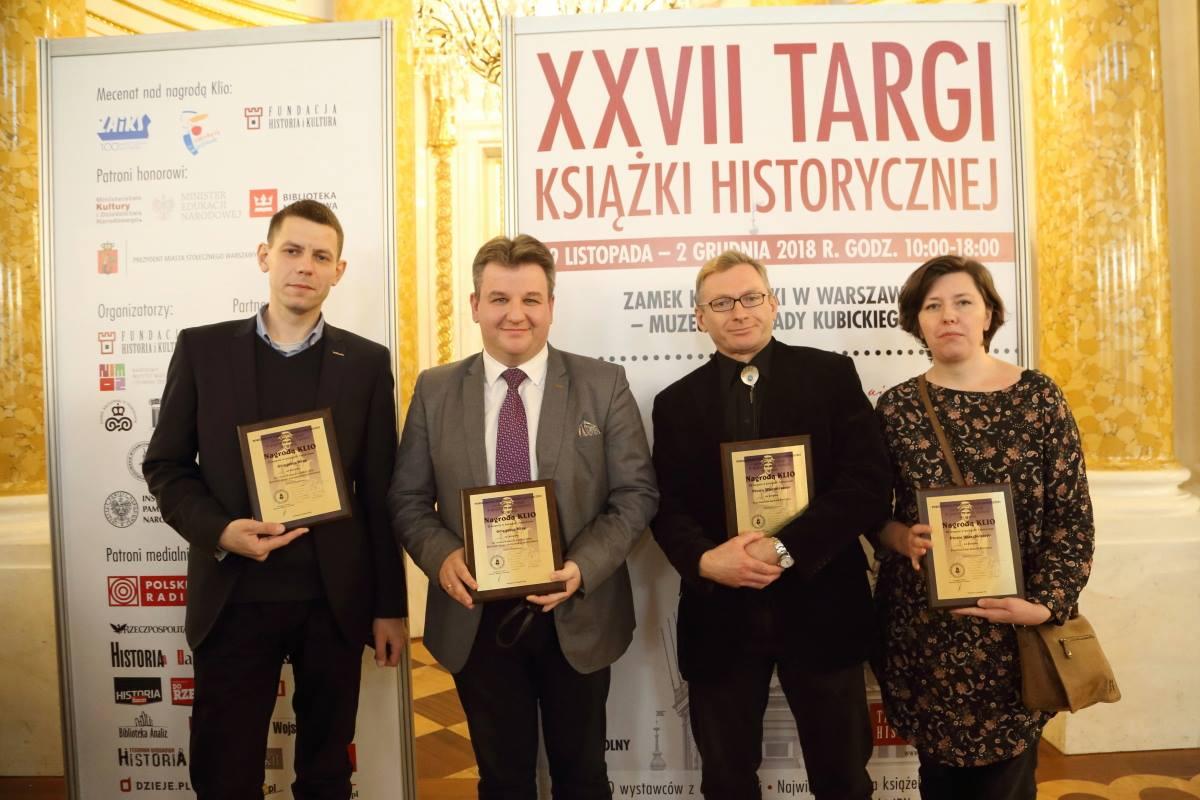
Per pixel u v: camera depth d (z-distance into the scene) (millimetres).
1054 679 1628
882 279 2309
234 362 1896
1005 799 1730
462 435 1868
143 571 2332
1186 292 3240
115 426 2330
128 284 2320
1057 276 3129
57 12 3086
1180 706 2906
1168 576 2902
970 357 1802
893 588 1830
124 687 2346
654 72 2301
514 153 2314
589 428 1887
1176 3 3221
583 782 1821
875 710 2311
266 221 2297
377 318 2289
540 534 1734
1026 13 3881
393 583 1968
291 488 1794
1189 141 3213
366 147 2283
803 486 1766
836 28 2299
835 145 2301
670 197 2303
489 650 1819
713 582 1766
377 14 4754
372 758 2316
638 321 2316
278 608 1860
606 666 1850
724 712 1812
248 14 4684
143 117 2314
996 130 2316
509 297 1794
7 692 2959
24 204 3016
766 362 1915
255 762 1854
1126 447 3010
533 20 2311
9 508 3000
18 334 3023
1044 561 1687
